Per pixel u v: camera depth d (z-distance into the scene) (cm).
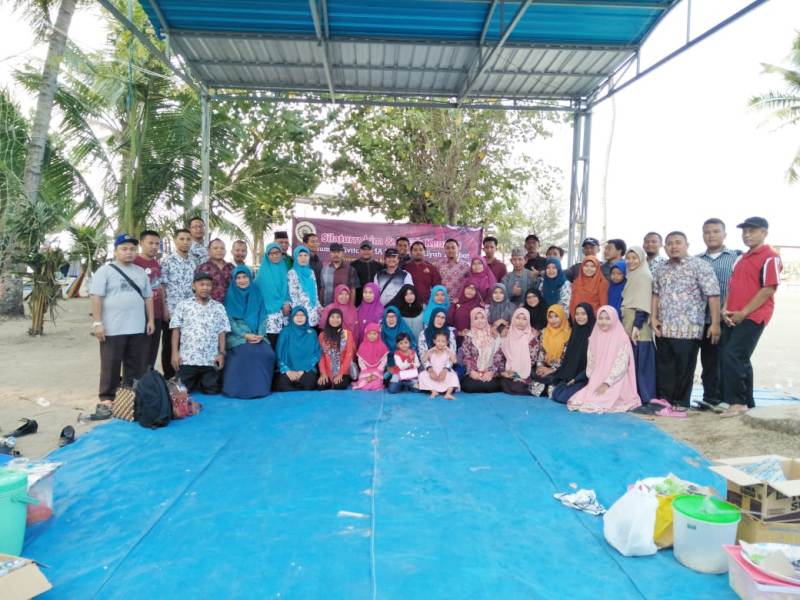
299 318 595
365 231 886
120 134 1181
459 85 823
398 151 1078
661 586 246
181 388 486
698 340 530
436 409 519
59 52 952
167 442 416
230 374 561
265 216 1261
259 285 617
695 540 258
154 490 334
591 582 248
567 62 740
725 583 248
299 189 1140
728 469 274
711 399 543
